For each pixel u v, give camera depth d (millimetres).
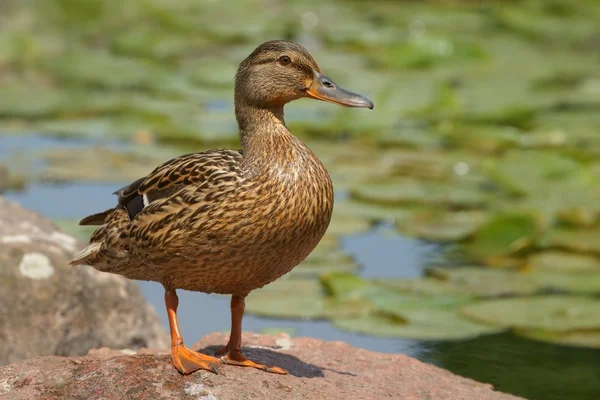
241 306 7500
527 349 10672
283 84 7617
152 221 7148
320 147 16406
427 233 13117
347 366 7984
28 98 18344
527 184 14617
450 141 16828
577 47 22812
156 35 22281
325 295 11438
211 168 7172
